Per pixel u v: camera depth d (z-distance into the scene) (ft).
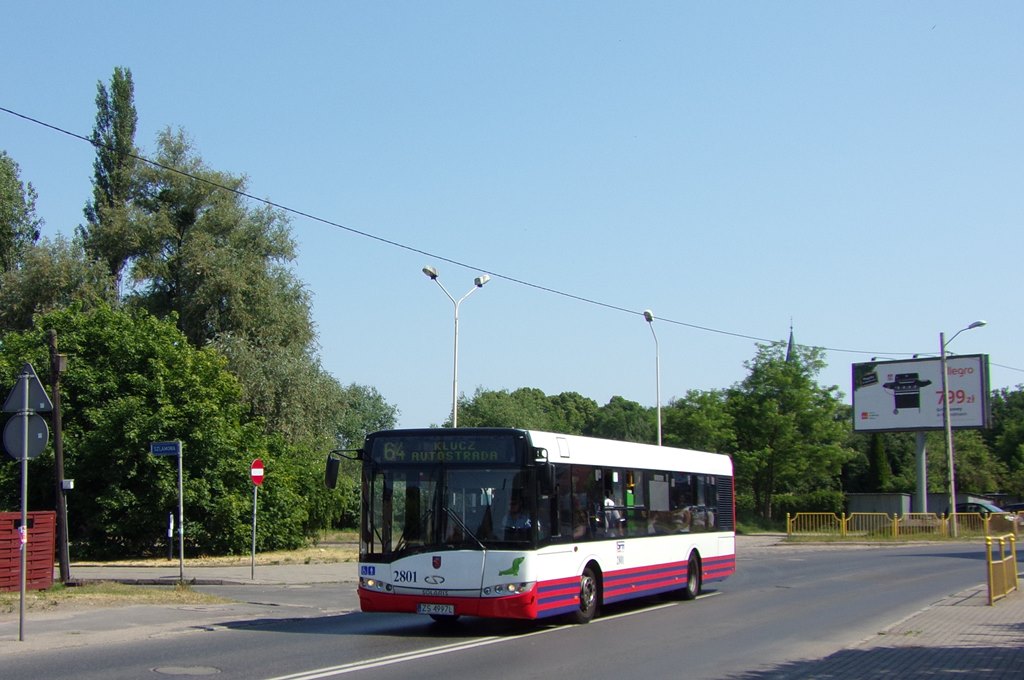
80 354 115.44
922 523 165.07
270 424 142.61
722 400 225.35
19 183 177.68
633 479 60.59
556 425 306.14
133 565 103.76
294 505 128.36
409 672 37.35
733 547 76.02
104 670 37.19
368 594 48.88
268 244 157.69
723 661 40.73
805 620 56.39
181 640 46.70
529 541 47.88
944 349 165.27
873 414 181.57
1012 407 353.10
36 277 142.41
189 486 112.06
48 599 61.31
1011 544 70.85
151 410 112.68
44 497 112.57
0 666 38.19
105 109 170.40
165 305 151.23
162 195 156.04
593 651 43.65
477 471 48.83
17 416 46.55
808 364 217.56
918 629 50.01
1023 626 51.11
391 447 50.16
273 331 150.20
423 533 48.55
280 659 40.42
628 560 58.59
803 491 232.53
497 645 45.57
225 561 108.99
